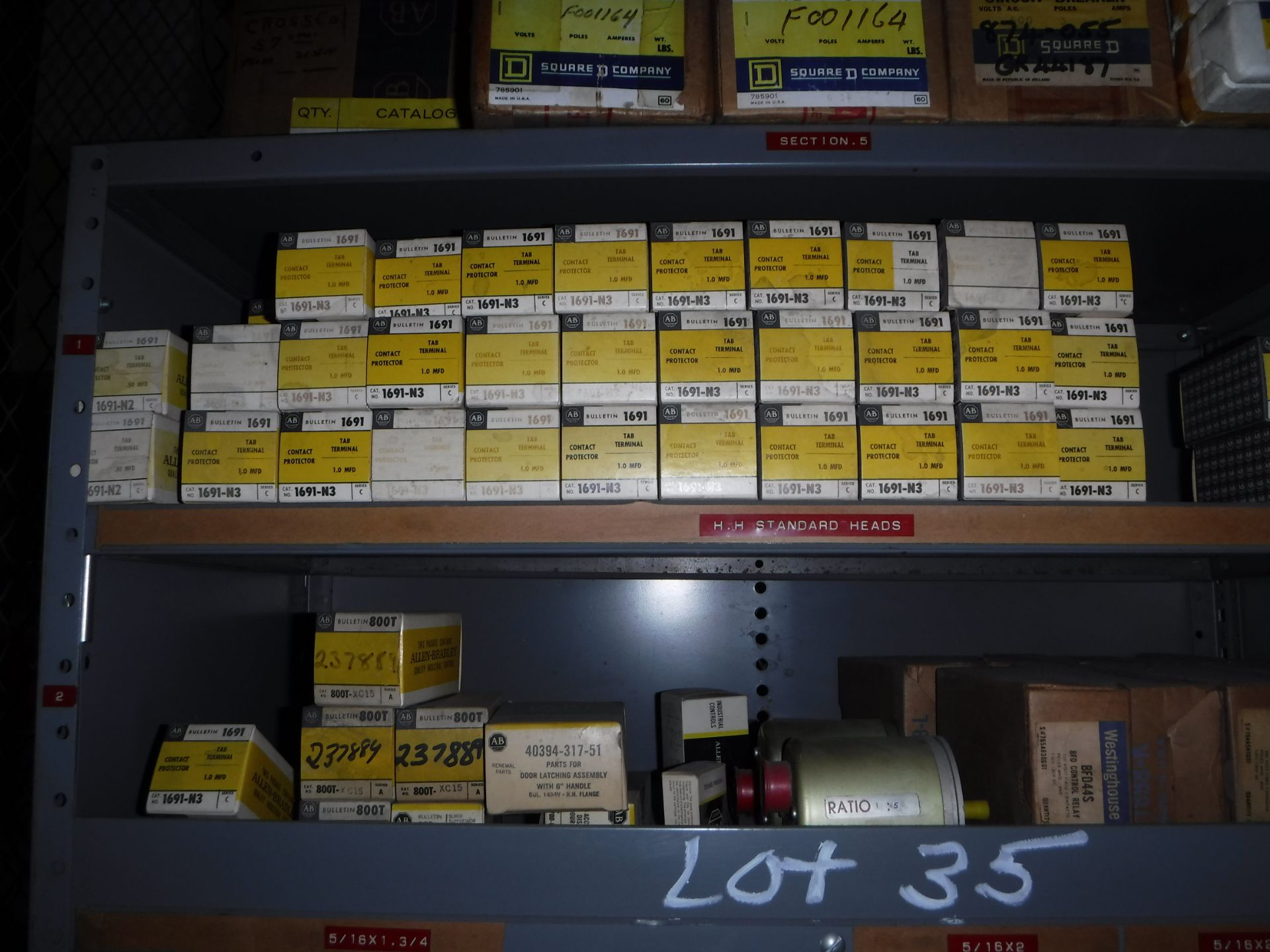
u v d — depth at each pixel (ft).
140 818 3.04
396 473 3.27
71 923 2.98
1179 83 3.27
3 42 5.66
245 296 4.74
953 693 3.75
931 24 3.31
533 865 2.94
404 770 3.35
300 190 3.49
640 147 3.25
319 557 4.86
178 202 3.59
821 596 5.01
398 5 4.00
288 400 3.32
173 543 3.21
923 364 3.26
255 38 4.00
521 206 3.72
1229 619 4.87
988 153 3.23
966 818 3.24
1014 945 2.85
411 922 2.94
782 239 3.33
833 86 3.25
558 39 3.29
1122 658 4.39
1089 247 3.33
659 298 3.32
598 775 3.24
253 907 2.97
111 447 3.25
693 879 2.91
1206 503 3.17
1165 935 2.84
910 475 3.20
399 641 3.42
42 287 5.59
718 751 4.13
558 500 3.23
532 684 4.96
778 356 3.26
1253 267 4.25
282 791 3.47
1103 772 3.05
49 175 5.65
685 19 3.34
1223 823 2.92
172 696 3.76
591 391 3.27
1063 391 3.30
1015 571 4.85
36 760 3.07
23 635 5.34
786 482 3.18
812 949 2.87
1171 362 5.17
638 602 5.01
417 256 3.41
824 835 2.93
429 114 3.83
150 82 5.61
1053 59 3.28
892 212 3.79
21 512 5.43
